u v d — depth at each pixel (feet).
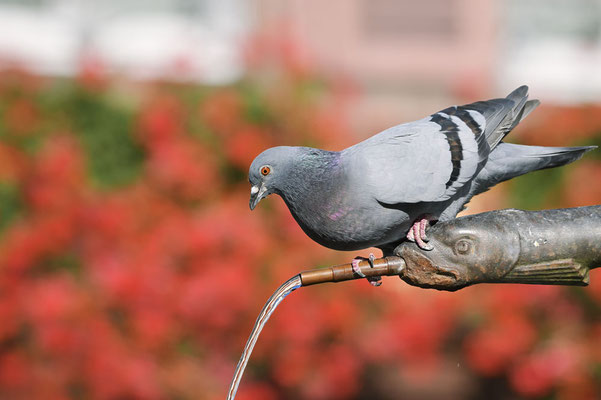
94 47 58.03
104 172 41.91
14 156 41.06
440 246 17.28
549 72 58.13
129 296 34.81
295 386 38.22
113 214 37.04
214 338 36.06
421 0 56.39
